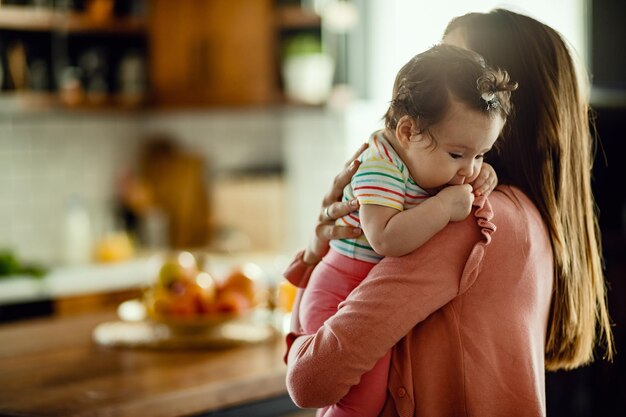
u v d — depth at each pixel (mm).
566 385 2984
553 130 1327
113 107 4008
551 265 1320
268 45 3916
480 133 1157
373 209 1199
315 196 4250
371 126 4020
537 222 1293
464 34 1374
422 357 1220
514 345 1210
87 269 3805
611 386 2908
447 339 1212
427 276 1181
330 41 4055
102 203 4410
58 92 3912
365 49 4047
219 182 4395
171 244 4473
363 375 1236
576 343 1405
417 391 1220
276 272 3834
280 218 4227
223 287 2400
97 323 2512
